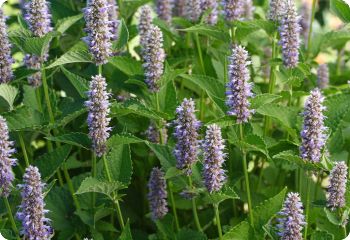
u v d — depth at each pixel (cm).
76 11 151
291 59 122
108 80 141
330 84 157
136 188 140
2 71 116
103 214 119
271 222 125
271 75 131
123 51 144
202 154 112
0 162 104
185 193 113
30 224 102
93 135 107
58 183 138
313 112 105
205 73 140
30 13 116
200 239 115
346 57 170
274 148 118
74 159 133
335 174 105
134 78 126
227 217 133
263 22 127
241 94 107
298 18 122
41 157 117
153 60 119
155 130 124
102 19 113
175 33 147
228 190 107
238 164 133
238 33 129
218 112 138
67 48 147
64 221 122
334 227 117
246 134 115
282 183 136
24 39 116
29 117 118
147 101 132
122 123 129
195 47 142
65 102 130
